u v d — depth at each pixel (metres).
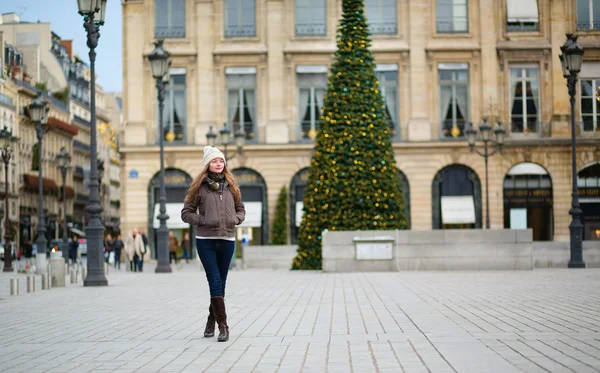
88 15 25.92
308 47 57.31
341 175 35.03
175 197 57.00
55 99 108.56
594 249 34.78
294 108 57.28
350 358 9.76
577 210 33.69
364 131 35.41
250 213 56.81
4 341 12.07
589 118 57.25
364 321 13.60
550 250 34.44
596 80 57.31
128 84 57.28
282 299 18.52
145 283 26.70
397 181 35.91
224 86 57.34
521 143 56.28
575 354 9.67
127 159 56.97
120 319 14.84
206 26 57.38
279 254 43.22
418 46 57.12
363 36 36.44
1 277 35.91
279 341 11.34
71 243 63.53
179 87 57.41
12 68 96.12
